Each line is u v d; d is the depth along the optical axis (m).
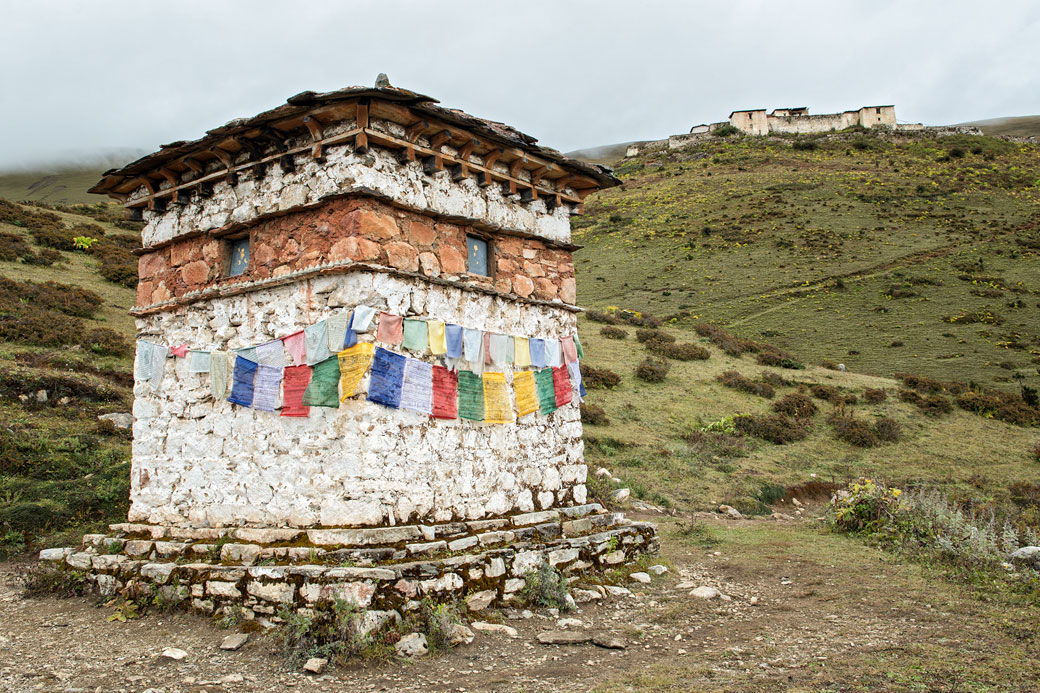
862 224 72.12
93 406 17.59
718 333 39.19
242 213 8.80
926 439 26.44
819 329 47.75
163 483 8.84
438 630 6.66
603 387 28.53
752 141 120.38
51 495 11.90
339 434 7.41
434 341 8.06
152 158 9.12
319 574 6.82
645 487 18.23
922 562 9.95
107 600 7.95
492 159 9.27
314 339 7.64
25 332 20.95
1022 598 7.94
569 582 8.52
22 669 6.13
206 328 8.88
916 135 119.62
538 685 5.79
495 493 8.70
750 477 20.22
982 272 57.53
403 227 8.13
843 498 14.02
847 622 7.30
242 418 8.24
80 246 35.53
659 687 5.66
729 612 7.90
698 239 71.69
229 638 6.73
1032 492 20.89
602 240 76.25
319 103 7.56
